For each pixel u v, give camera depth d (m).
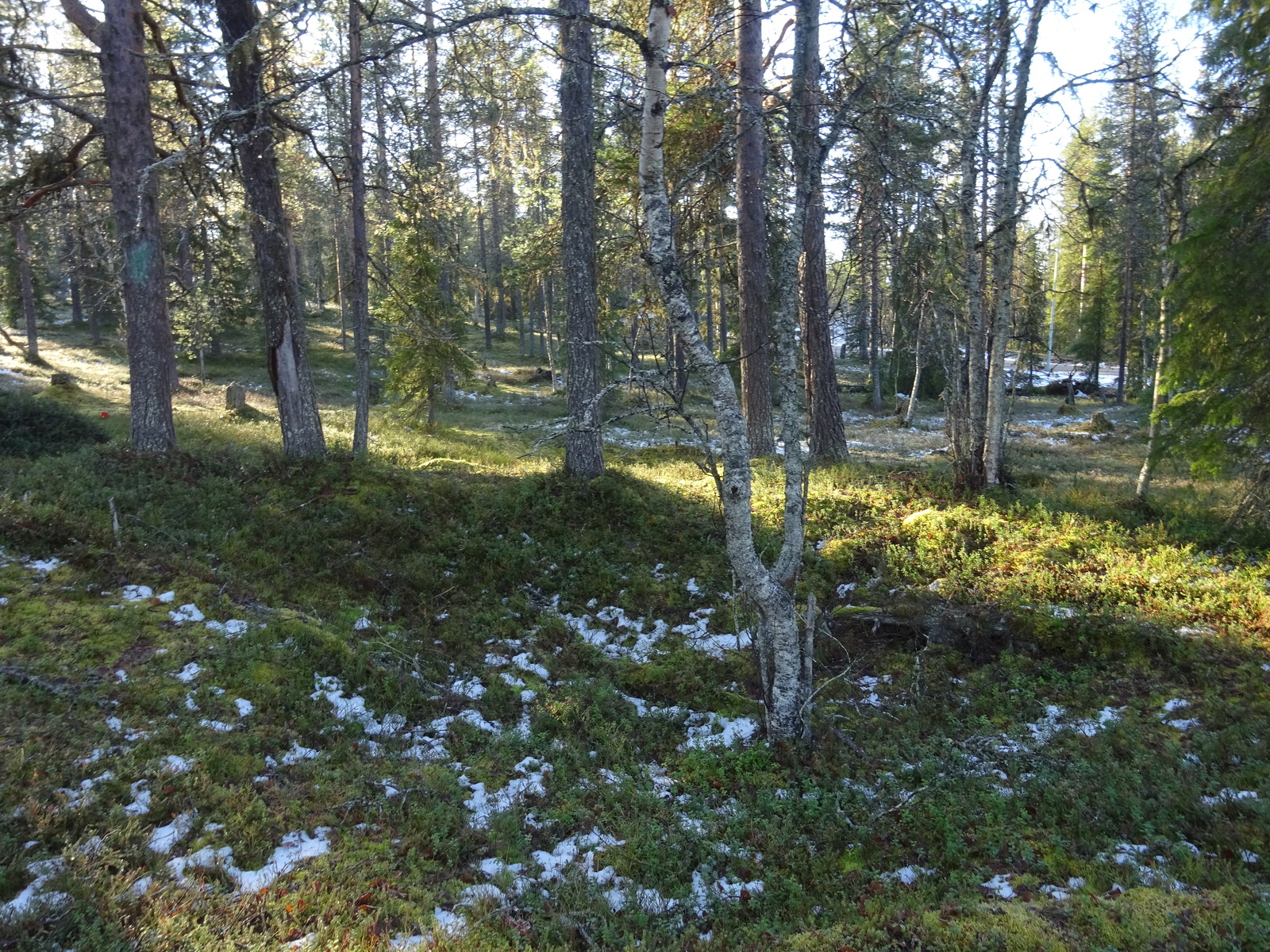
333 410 27.12
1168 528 10.57
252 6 11.22
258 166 11.89
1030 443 25.72
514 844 5.40
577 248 12.15
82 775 5.09
